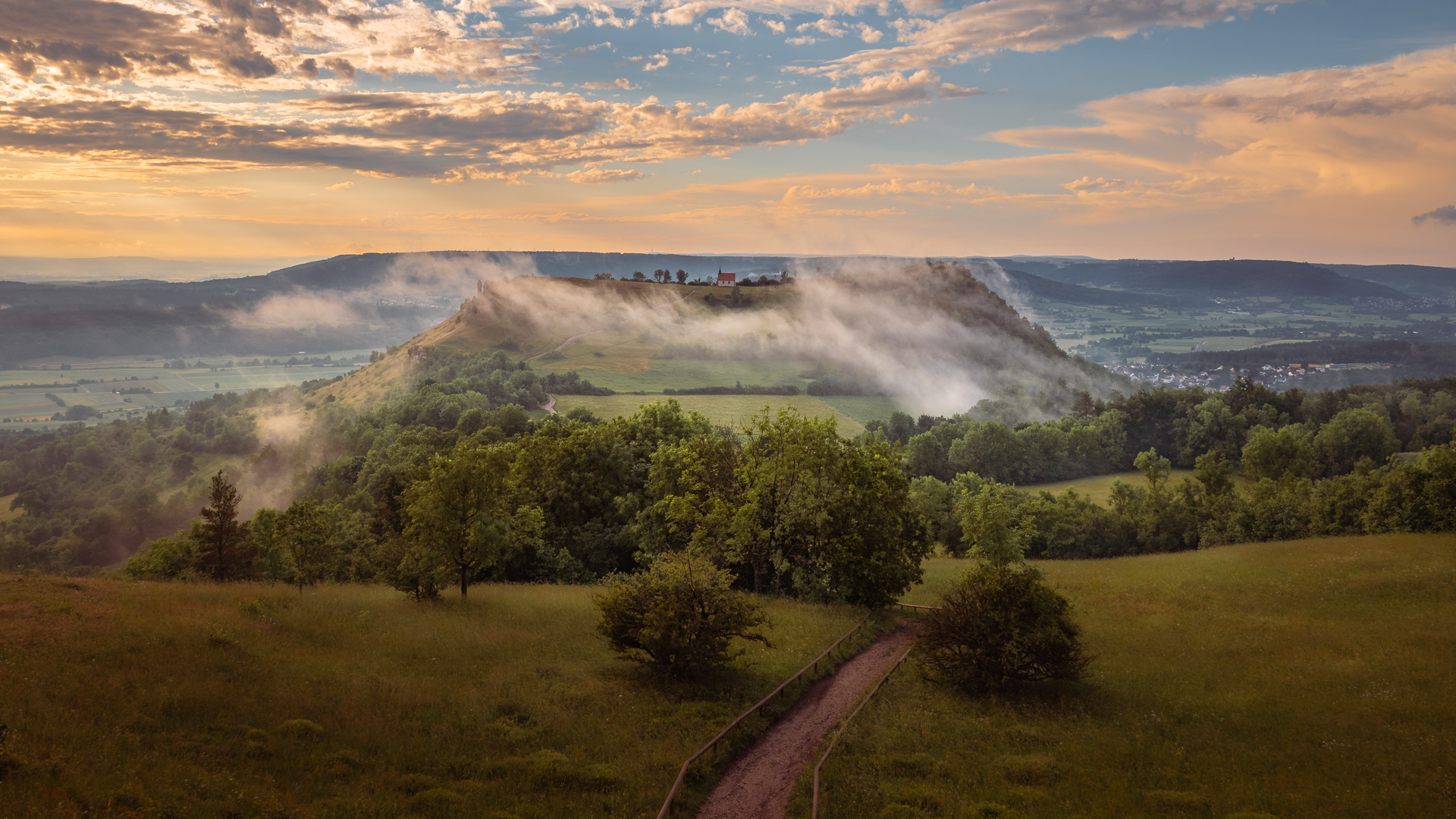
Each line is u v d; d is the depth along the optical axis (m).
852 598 39.34
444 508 32.94
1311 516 67.56
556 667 25.17
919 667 27.94
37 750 14.12
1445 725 20.94
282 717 18.69
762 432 44.50
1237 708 23.61
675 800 16.97
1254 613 33.62
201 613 25.59
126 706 17.23
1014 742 22.16
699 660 24.38
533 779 17.42
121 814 12.65
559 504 53.22
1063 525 80.06
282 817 14.19
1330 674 25.30
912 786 19.03
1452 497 50.03
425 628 28.22
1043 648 25.14
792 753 20.64
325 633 26.16
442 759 18.00
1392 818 17.00
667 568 25.45
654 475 48.75
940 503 80.75
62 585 26.61
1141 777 19.72
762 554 41.47
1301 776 19.22
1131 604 37.81
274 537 34.38
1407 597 32.38
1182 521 77.44
